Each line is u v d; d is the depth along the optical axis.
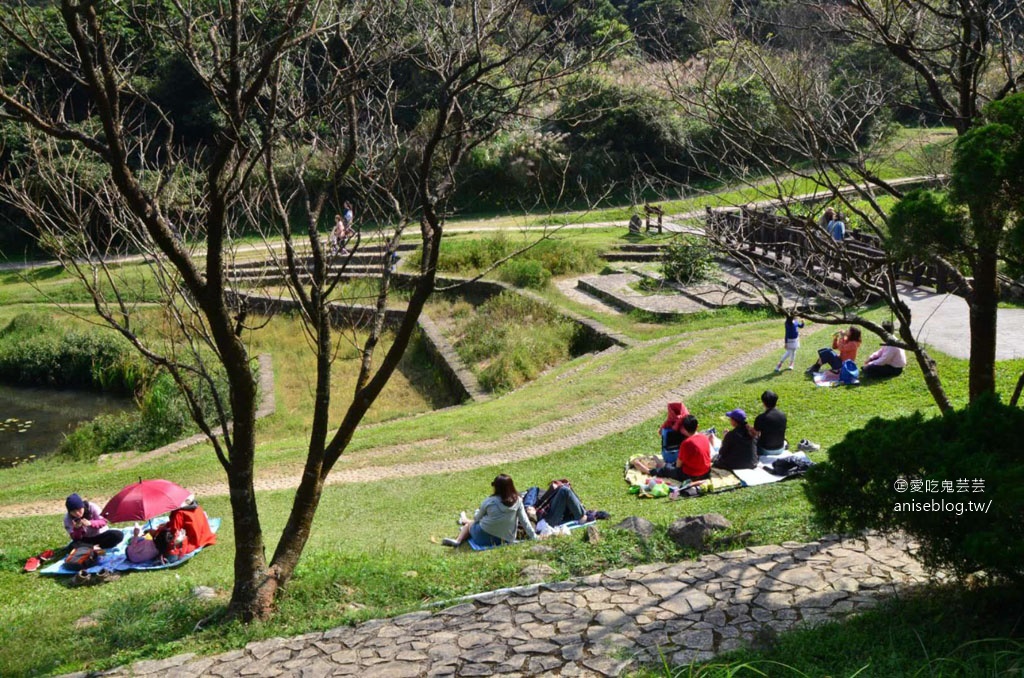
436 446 15.45
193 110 34.28
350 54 7.81
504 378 20.59
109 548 11.42
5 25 6.45
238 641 6.79
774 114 10.37
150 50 7.67
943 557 5.39
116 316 27.02
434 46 8.17
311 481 7.87
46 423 22.67
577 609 6.65
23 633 8.40
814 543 7.41
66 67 6.34
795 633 5.75
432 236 7.60
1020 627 5.34
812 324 19.25
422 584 7.81
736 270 25.62
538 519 10.40
